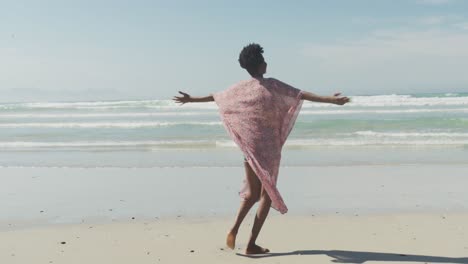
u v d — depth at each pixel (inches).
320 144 555.8
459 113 990.4
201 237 199.3
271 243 189.6
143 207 259.8
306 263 162.4
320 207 255.9
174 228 215.0
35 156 492.7
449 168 382.0
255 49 175.0
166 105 1456.7
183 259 169.0
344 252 175.0
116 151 526.0
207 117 1057.5
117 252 178.2
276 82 172.2
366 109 1152.2
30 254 176.7
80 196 292.4
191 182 336.2
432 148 510.3
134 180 347.6
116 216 239.8
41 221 231.1
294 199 278.8
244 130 171.0
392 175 356.2
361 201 269.9
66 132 751.7
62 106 1478.8
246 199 179.3
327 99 165.8
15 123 935.7
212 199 278.4
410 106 1188.5
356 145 544.7
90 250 181.3
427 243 184.9
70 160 460.8
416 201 267.0
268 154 169.6
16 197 291.1
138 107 1325.0
